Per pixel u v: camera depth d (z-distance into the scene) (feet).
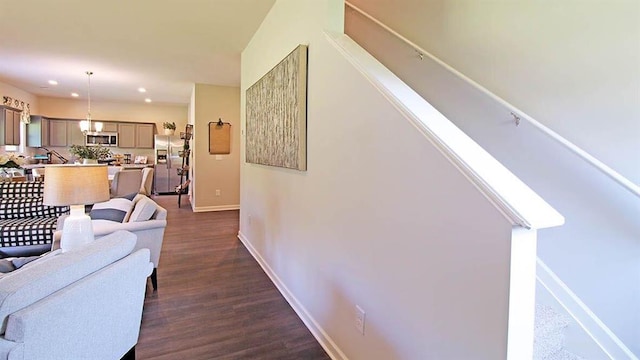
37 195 12.85
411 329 4.21
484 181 3.14
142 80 20.08
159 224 9.16
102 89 23.21
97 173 7.16
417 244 4.09
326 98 6.53
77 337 4.05
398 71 9.16
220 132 21.70
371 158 5.05
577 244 5.52
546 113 5.81
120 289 4.82
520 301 2.95
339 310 6.12
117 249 4.91
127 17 10.83
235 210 21.80
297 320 7.73
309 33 7.32
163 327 7.33
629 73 4.90
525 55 6.09
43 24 11.51
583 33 5.33
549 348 5.10
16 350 3.31
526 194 3.05
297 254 8.17
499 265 3.01
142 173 18.07
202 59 15.46
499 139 6.56
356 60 5.43
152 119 30.73
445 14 7.73
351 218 5.66
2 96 21.33
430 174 3.86
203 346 6.65
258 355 6.40
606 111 5.13
